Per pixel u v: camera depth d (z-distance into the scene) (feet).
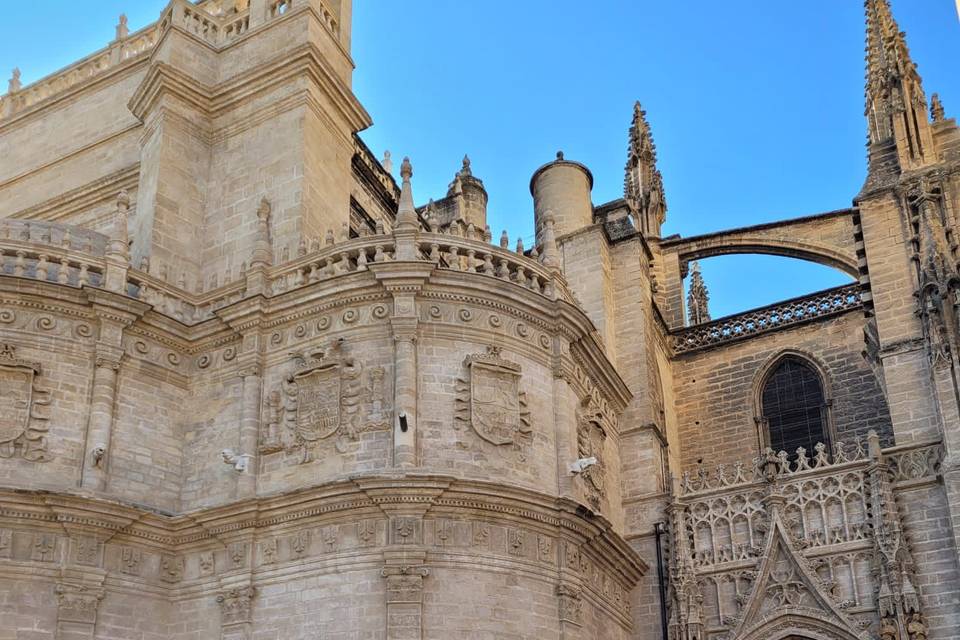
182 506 104.58
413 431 97.76
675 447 141.28
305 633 93.35
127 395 104.37
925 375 111.14
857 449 115.03
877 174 123.44
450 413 100.01
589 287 134.72
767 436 139.95
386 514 94.53
